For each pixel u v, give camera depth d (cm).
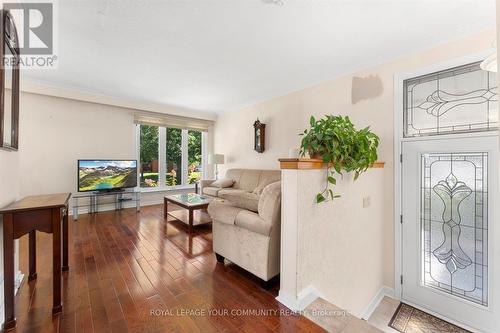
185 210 447
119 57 285
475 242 211
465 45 215
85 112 442
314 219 171
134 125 504
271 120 459
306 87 380
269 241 186
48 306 163
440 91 234
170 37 237
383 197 265
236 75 342
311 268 170
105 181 442
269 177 440
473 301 211
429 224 238
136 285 193
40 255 249
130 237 314
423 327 216
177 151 588
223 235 232
